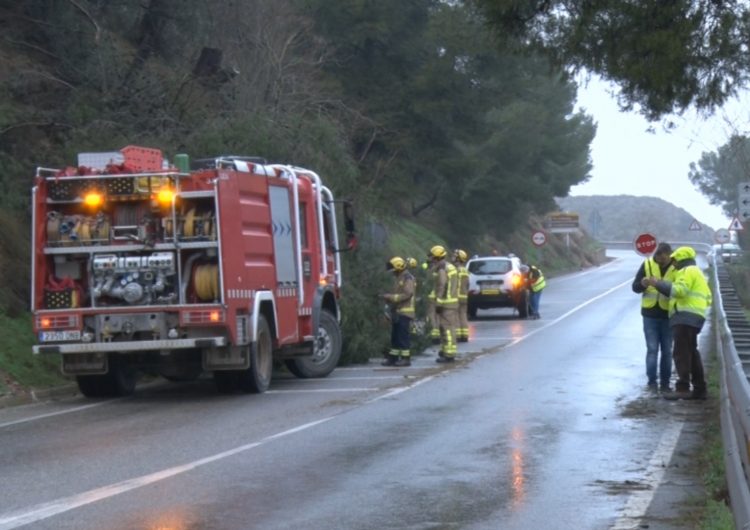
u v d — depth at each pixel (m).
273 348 21.67
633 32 17.12
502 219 67.94
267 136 27.58
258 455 14.18
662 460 13.77
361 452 14.38
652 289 20.45
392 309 25.97
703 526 10.20
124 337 19.77
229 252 19.62
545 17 18.11
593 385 21.48
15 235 25.86
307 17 47.50
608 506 11.30
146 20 36.81
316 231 23.62
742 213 32.94
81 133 27.55
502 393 20.36
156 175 19.53
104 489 12.12
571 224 95.25
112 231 19.77
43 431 16.70
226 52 37.03
